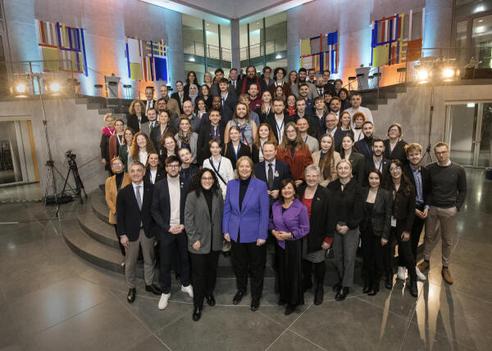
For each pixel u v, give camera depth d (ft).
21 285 12.48
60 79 25.79
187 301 11.08
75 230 17.56
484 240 15.33
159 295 11.51
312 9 42.32
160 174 11.88
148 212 10.85
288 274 9.97
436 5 32.55
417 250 12.66
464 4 31.55
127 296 11.39
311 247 10.14
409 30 34.45
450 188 11.32
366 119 15.94
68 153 23.95
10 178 32.99
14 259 14.97
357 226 10.35
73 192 25.68
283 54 47.85
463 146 35.91
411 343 8.60
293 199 9.99
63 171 25.63
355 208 10.30
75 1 34.78
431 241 12.23
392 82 36.04
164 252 10.54
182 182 11.09
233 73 21.48
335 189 10.63
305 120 12.77
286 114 15.08
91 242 15.55
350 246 10.47
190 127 14.40
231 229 10.21
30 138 33.53
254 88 17.06
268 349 8.56
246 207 10.01
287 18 45.39
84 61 35.73
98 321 10.07
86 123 25.35
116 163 12.24
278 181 11.19
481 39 31.35
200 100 17.43
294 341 8.84
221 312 10.30
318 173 10.11
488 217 18.56
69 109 25.17
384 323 9.47
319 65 42.37
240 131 13.05
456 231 16.56
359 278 12.19
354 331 9.16
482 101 23.06
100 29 37.06
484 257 13.56
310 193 10.43
